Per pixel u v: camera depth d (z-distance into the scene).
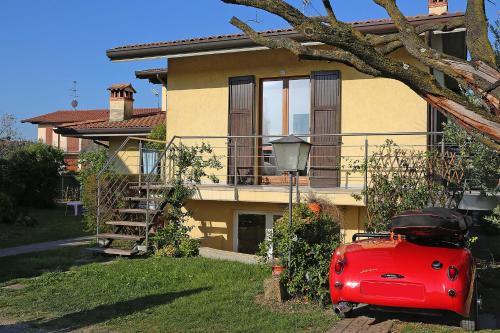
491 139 4.06
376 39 4.96
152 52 12.71
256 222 12.34
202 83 13.18
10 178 22.73
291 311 7.14
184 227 11.55
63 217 20.58
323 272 7.44
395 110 11.30
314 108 11.95
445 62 4.20
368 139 11.49
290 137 7.88
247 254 11.53
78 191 27.89
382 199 9.43
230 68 12.87
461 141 9.16
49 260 11.13
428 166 9.34
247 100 12.66
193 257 10.91
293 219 7.88
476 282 6.44
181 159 11.95
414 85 4.19
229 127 12.84
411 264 6.20
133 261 10.73
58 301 7.83
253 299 7.72
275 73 12.41
